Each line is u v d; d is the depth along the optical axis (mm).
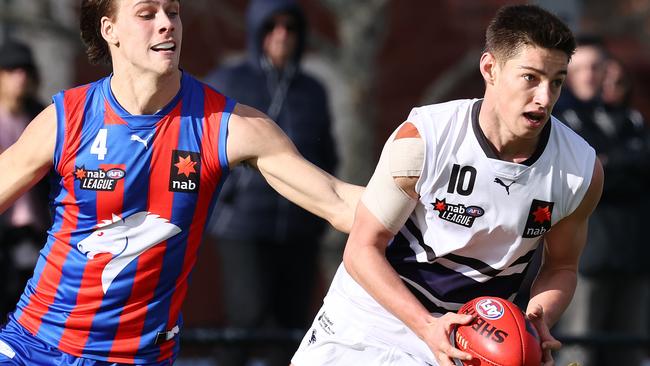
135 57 14109
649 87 43500
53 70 34750
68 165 14398
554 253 14859
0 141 22500
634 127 25203
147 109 14414
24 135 14648
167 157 14398
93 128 14398
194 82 14789
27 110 23062
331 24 40438
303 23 24750
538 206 14016
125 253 14453
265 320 24297
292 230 23766
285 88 24594
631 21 39594
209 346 22953
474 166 13859
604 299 25031
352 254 14242
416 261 14641
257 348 23688
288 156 14844
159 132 14398
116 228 14469
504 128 13648
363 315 15438
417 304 13836
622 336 23734
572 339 23594
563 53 13078
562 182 14016
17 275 22141
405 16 40688
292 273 24156
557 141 14039
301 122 24562
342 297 15688
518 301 23312
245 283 23703
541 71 13070
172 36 14156
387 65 40656
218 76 24844
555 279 14820
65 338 14734
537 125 13336
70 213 14539
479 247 14328
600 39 25469
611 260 24703
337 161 25375
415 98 40750
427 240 14438
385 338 15336
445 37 40844
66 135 14414
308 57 37375
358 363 15516
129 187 14312
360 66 32344
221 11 34844
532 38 13016
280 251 23891
